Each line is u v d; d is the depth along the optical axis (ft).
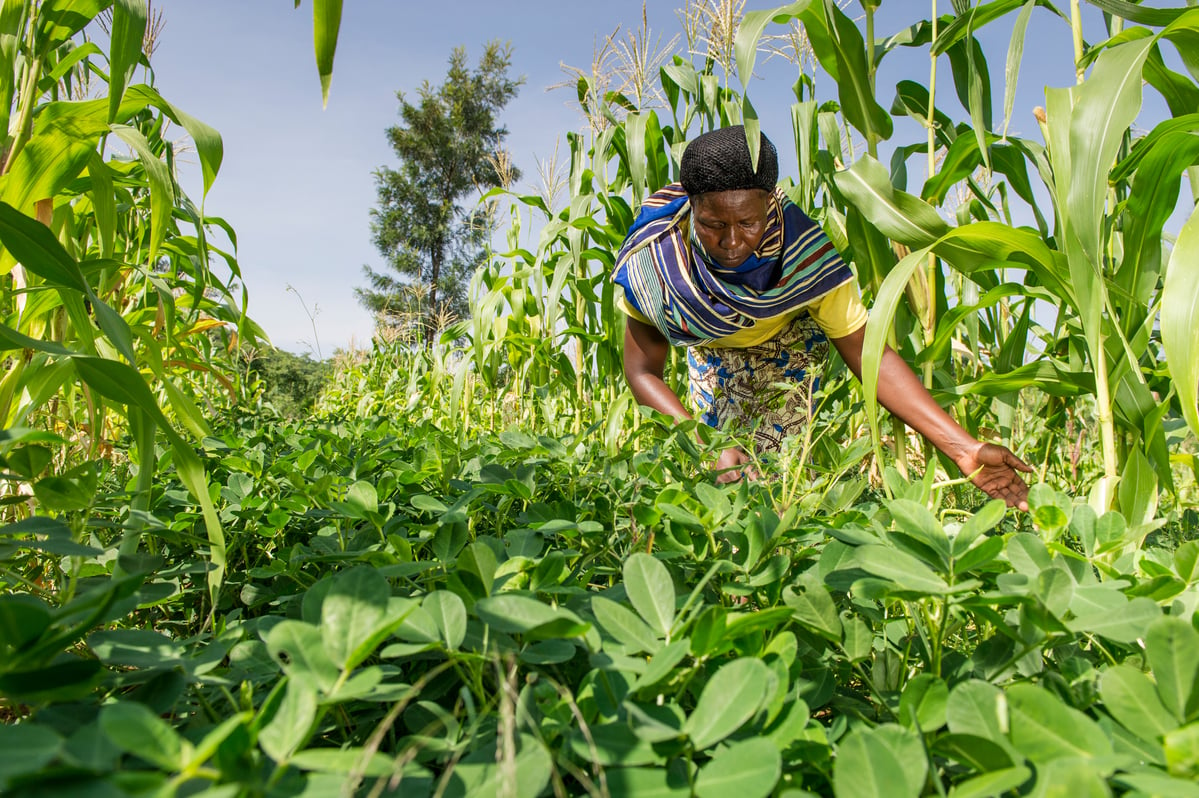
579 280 12.44
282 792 1.56
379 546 3.65
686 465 6.26
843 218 8.74
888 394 6.83
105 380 3.72
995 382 6.86
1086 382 6.38
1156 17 6.09
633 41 13.26
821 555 3.08
